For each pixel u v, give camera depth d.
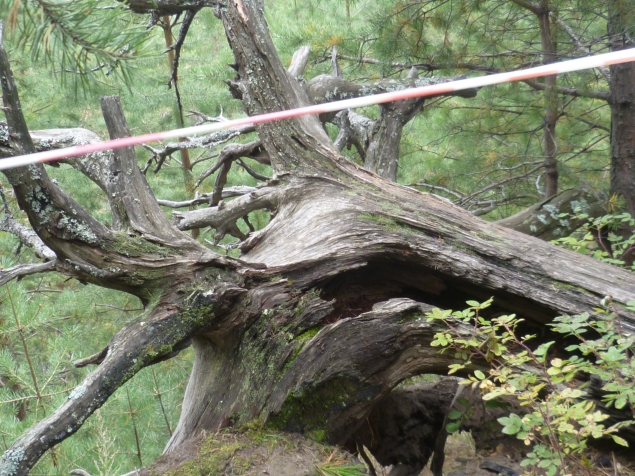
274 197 4.32
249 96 4.46
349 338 3.45
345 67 8.17
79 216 3.15
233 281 3.45
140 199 3.47
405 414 4.26
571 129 7.17
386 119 5.65
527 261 3.80
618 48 5.75
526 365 3.49
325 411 3.47
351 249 3.79
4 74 2.77
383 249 3.85
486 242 3.87
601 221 4.78
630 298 3.63
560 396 2.60
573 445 2.64
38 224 3.09
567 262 3.83
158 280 3.32
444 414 4.25
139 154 8.80
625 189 5.82
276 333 3.45
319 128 4.56
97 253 3.23
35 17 1.62
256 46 4.43
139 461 5.85
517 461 3.86
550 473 2.53
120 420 6.21
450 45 6.58
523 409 3.90
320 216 4.02
